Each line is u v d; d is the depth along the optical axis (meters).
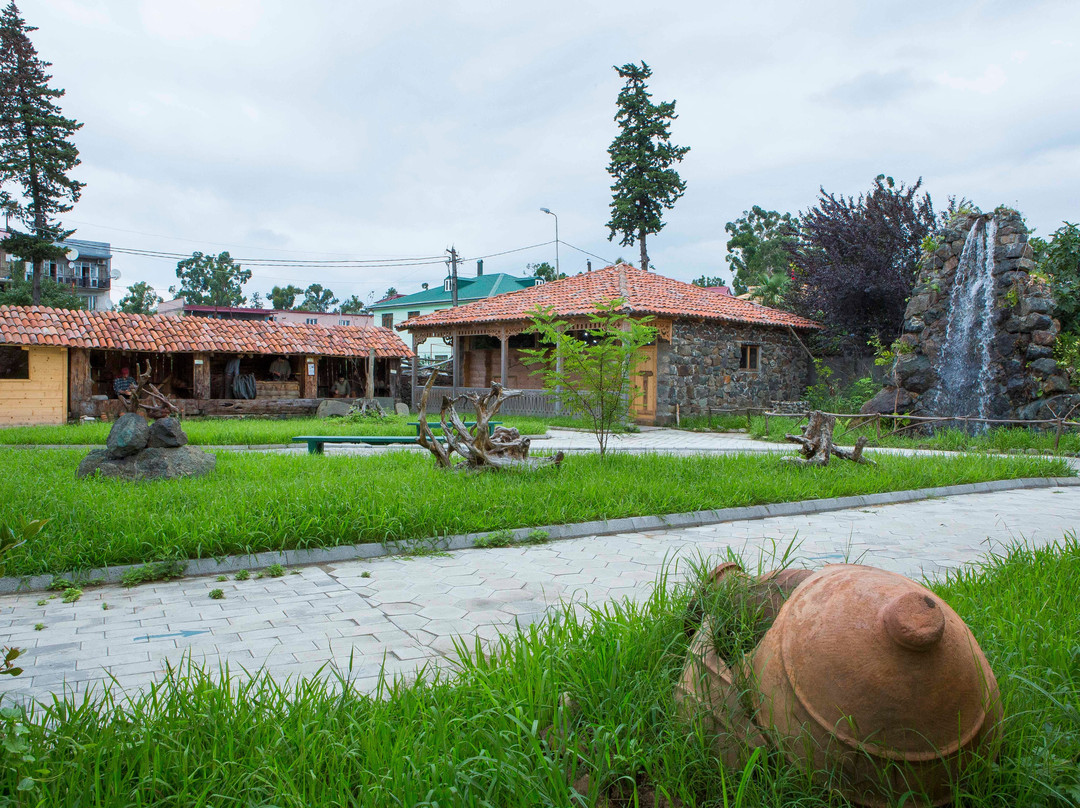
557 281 27.02
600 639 3.04
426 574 5.18
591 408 10.32
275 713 2.54
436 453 8.89
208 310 52.12
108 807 2.02
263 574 5.16
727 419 20.44
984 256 16.88
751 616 2.48
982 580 4.19
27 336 19.91
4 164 30.69
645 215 36.69
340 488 7.00
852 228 23.30
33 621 4.16
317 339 25.64
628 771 2.26
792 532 6.68
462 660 2.98
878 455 11.52
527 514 6.57
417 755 2.21
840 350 24.36
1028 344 16.20
